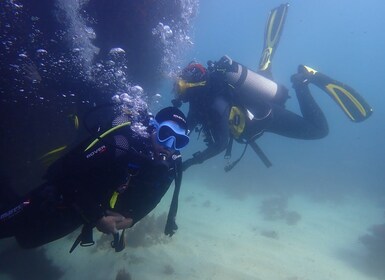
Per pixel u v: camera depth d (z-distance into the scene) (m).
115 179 2.50
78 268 5.73
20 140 6.27
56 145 6.76
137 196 2.60
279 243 8.83
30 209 2.69
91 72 7.38
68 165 2.51
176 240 7.73
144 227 7.75
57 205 2.63
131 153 2.47
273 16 7.18
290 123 5.33
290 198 15.89
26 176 6.57
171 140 2.57
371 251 8.99
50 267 5.54
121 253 6.45
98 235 7.16
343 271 7.59
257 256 7.54
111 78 7.82
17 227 2.74
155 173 2.53
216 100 4.21
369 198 17.84
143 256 6.49
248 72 4.72
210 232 8.90
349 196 17.95
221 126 4.11
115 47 7.80
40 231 2.71
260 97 4.73
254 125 4.62
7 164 6.21
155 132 2.62
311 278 6.83
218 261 6.86
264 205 13.47
